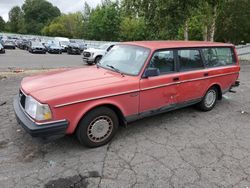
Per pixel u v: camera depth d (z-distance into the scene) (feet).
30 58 75.77
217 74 20.16
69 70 17.04
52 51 111.86
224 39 86.33
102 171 12.25
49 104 12.25
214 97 21.06
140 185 11.34
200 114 20.17
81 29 253.65
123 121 15.29
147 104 15.87
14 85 28.30
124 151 14.11
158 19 45.65
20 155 13.39
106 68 16.81
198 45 18.89
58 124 12.52
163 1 43.19
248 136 16.52
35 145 14.43
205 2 48.83
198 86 18.81
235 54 22.18
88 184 11.30
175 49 17.19
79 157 13.39
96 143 14.34
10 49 122.72
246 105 23.06
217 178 12.00
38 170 12.17
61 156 13.44
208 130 17.22
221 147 14.93
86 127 13.74
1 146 14.20
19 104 14.56
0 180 11.35
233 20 73.97
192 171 12.46
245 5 70.95
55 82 14.16
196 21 57.21
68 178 11.66
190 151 14.34
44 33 313.73
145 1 46.96
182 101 18.03
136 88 14.99
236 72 22.21
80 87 13.48
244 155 14.12
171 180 11.74
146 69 15.39
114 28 208.13
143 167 12.66
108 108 14.34
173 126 17.65
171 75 16.76
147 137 15.88
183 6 44.29
